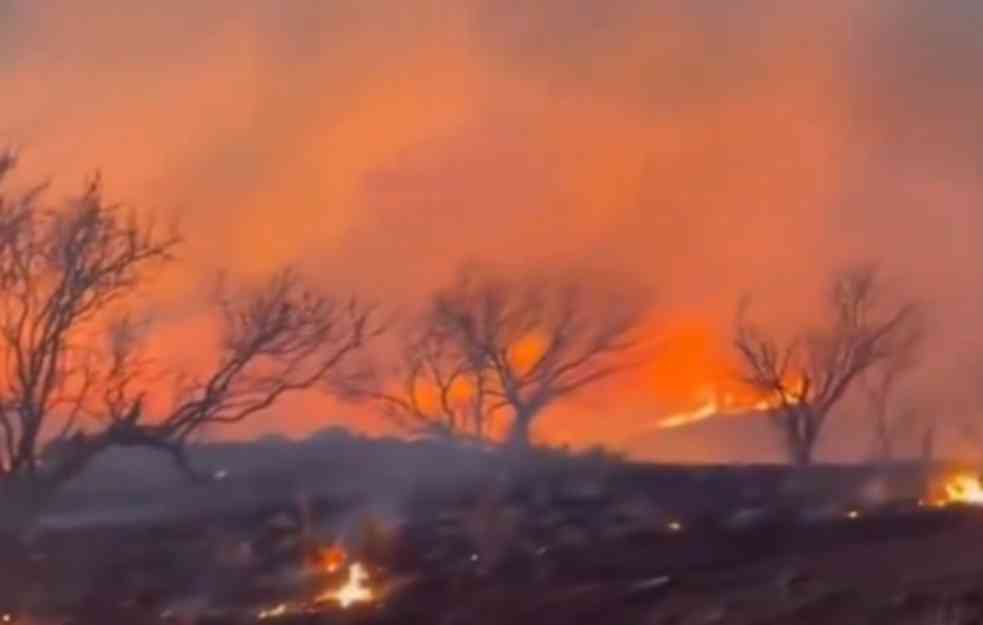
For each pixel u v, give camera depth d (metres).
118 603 99.12
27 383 124.88
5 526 116.06
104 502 119.75
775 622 75.38
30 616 98.12
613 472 123.56
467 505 115.25
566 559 95.00
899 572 81.88
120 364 132.38
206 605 97.31
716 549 93.25
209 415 131.75
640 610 81.69
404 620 86.81
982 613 71.44
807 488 113.56
